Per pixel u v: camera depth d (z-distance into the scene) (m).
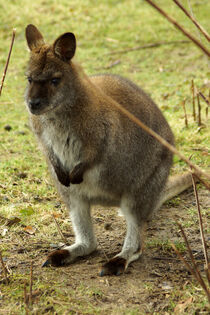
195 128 8.66
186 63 11.70
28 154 8.21
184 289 4.57
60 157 5.34
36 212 6.30
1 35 13.56
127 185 5.37
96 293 4.54
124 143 5.26
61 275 4.89
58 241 5.64
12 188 6.95
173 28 13.09
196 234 5.72
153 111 5.68
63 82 4.98
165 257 5.23
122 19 14.18
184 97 9.98
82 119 5.02
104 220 6.22
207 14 11.65
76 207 5.41
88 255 5.36
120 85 5.55
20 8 14.68
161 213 6.32
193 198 6.69
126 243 5.18
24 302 4.32
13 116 9.86
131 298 4.48
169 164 5.80
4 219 6.00
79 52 12.55
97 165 5.21
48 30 13.62
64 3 15.06
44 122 5.23
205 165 7.48
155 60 12.05
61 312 4.26
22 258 5.22
